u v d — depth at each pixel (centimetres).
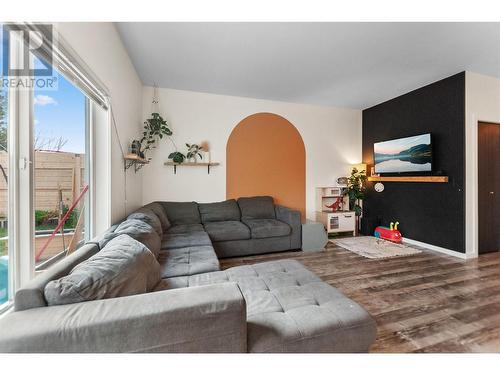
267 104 424
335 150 472
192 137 383
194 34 230
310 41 242
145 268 129
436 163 345
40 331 75
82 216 193
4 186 112
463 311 185
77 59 142
